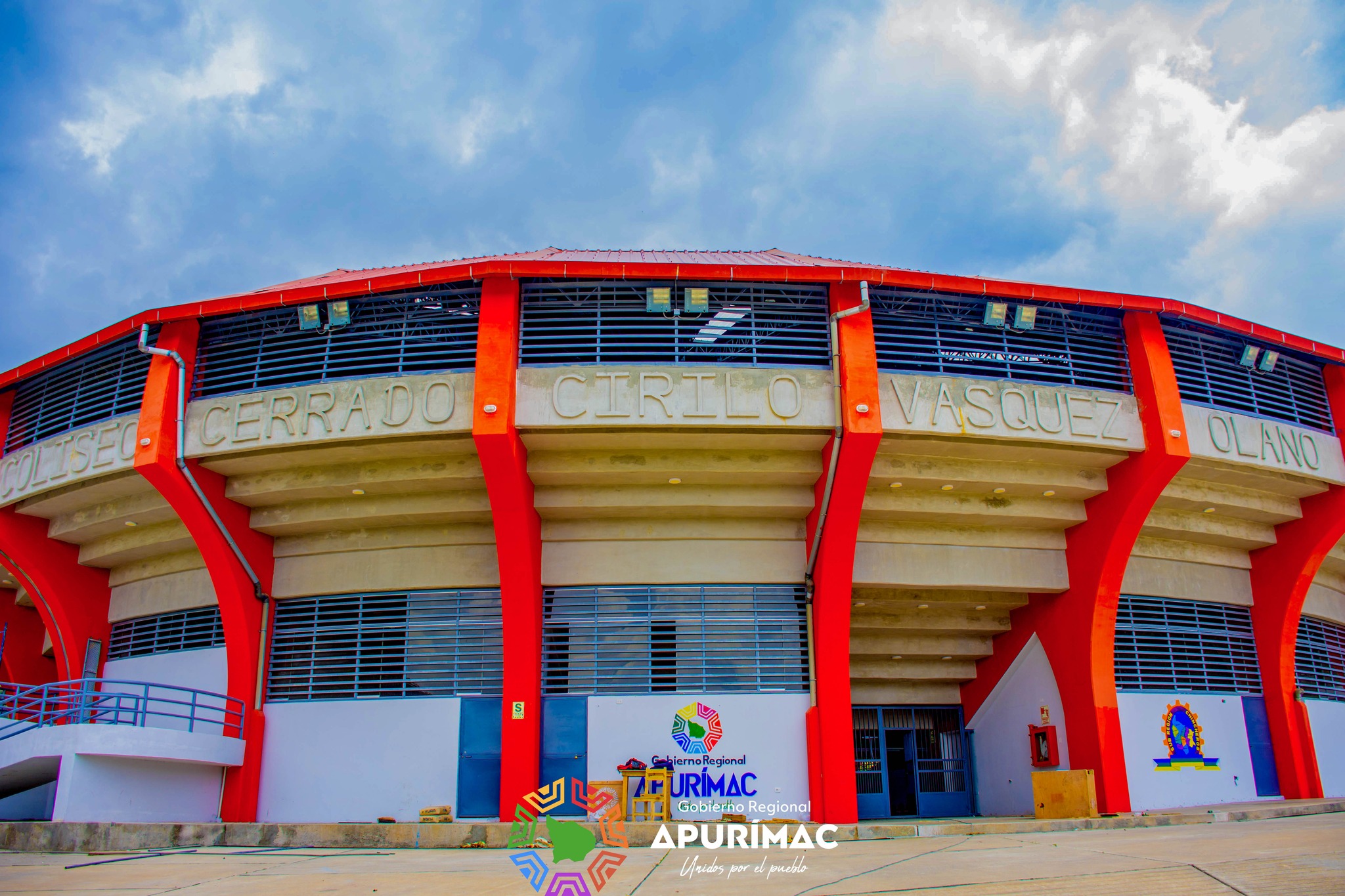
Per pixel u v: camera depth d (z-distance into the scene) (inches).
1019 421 660.7
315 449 652.7
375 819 679.1
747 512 704.4
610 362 645.9
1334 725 872.3
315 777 693.3
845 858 453.4
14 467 754.2
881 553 733.9
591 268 621.3
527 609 668.1
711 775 671.1
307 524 716.7
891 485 705.0
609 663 695.1
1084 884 352.2
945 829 589.3
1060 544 763.4
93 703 773.9
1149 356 689.6
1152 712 771.4
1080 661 736.3
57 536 799.1
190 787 668.7
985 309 673.0
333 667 719.1
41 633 973.2
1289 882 344.5
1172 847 442.6
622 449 661.9
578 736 677.3
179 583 792.3
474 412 605.9
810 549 702.5
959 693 847.1
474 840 553.6
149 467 644.7
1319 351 758.5
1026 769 774.5
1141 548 797.2
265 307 648.4
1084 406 677.3
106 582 841.5
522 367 631.2
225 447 652.7
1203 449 702.5
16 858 501.7
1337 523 786.8
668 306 642.2
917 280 637.9
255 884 394.3
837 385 636.1
